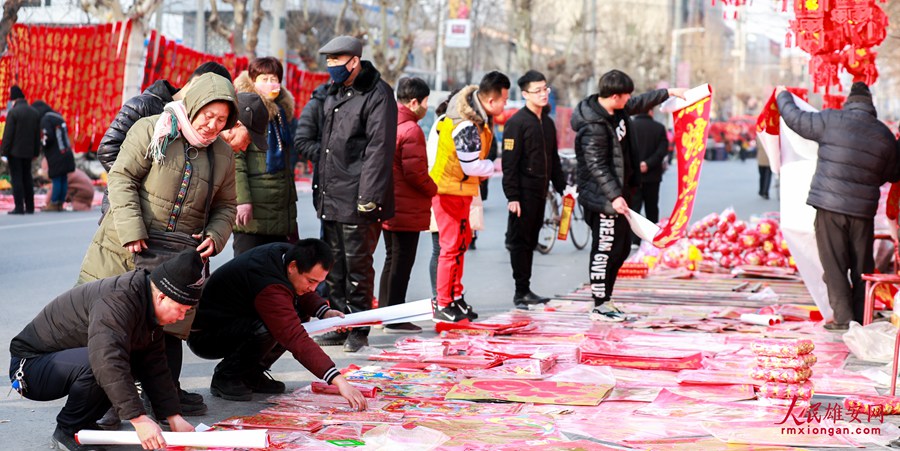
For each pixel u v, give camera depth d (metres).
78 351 4.74
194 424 5.38
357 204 7.18
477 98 8.21
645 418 5.41
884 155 8.19
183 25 41.47
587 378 6.32
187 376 6.52
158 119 5.25
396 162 7.89
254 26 27.59
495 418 5.38
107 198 5.75
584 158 8.48
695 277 12.01
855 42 9.28
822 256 8.39
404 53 35.34
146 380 4.80
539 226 9.44
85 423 4.80
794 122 8.47
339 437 4.99
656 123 14.33
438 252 9.17
